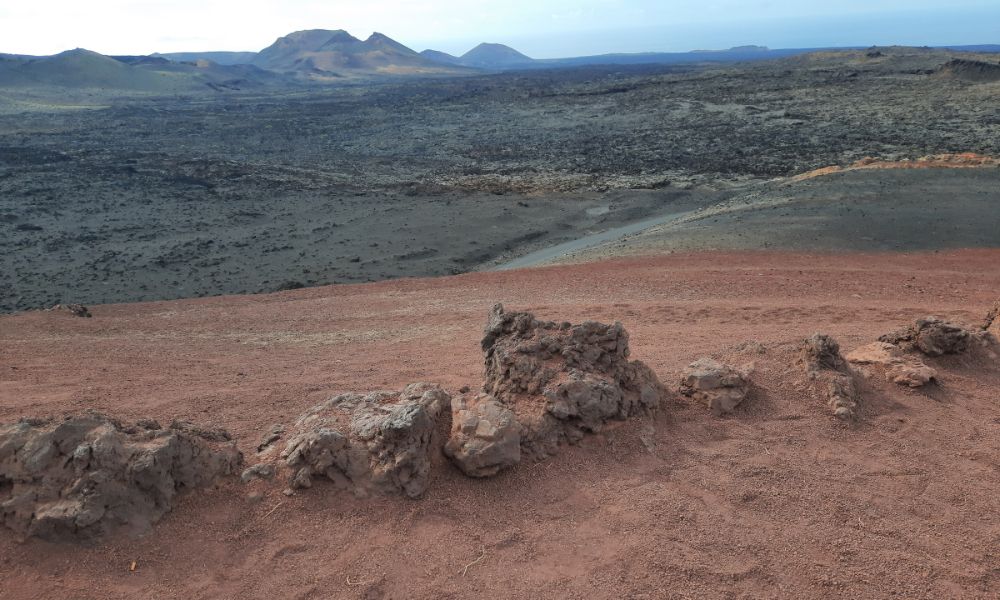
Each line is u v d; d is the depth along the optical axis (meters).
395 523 6.19
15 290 33.34
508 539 6.04
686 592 5.41
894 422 8.24
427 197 53.75
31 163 68.25
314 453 6.65
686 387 8.71
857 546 6.00
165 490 6.09
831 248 26.94
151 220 47.56
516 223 45.81
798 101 103.50
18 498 5.70
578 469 7.05
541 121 106.12
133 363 14.59
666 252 28.73
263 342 17.69
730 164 63.31
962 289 19.14
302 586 5.45
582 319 17.02
